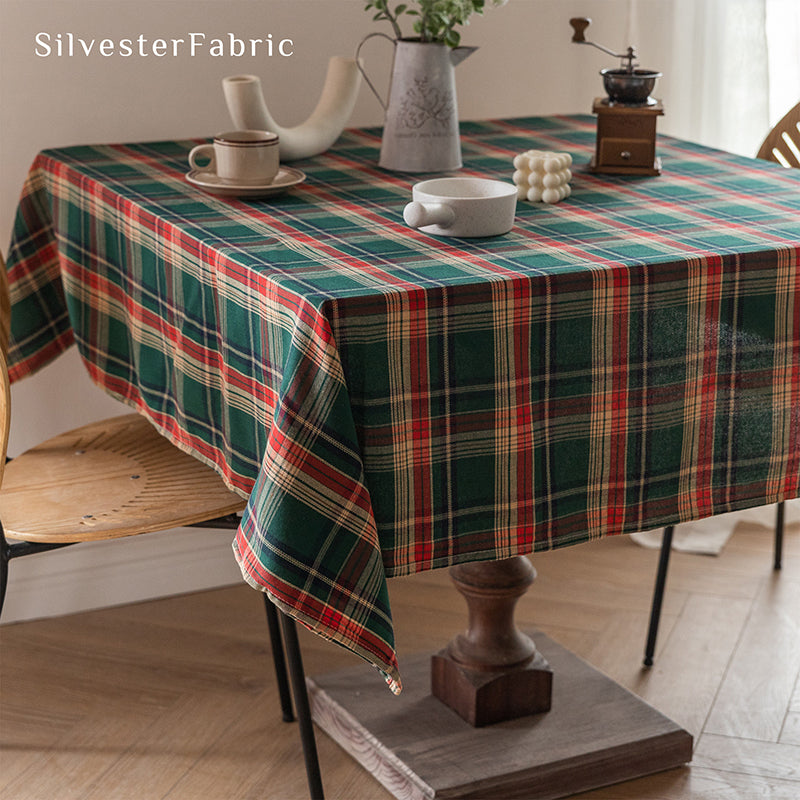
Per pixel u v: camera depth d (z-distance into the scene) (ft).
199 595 8.08
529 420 4.46
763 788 6.05
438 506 4.42
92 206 6.09
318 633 4.21
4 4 6.94
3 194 7.22
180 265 5.16
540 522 4.61
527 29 8.45
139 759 6.29
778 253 4.66
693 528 8.89
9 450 7.64
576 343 4.44
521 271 4.37
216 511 5.57
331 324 4.03
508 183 5.51
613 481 4.70
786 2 8.91
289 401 4.11
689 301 4.57
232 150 5.64
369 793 6.04
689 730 6.52
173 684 7.00
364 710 6.34
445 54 6.20
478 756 5.95
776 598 7.97
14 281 6.81
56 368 7.59
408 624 7.63
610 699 6.45
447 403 4.31
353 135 7.42
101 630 7.61
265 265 4.51
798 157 7.45
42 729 6.55
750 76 8.75
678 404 4.70
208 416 5.20
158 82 7.43
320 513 4.13
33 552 5.64
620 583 8.16
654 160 6.16
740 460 4.90
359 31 7.88
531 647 6.31
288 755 6.35
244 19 7.54
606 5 8.62
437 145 6.29
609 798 5.97
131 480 5.90
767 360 4.80
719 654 7.28
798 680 7.02
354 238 4.96
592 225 5.14
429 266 4.48
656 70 8.82
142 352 5.78
